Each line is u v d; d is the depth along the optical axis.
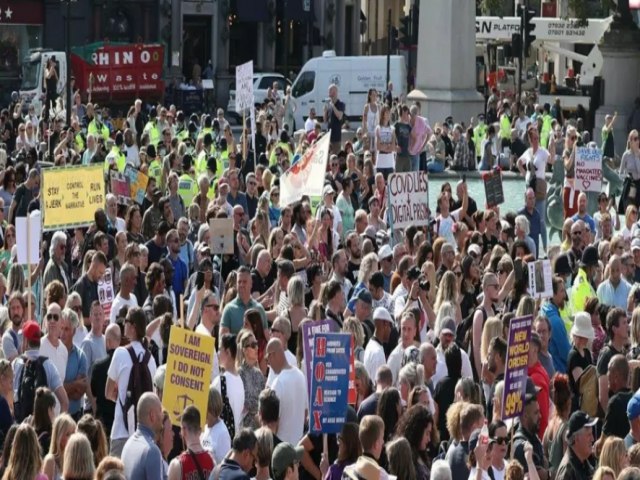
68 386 51.06
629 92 151.75
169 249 68.69
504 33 183.62
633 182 108.12
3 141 151.38
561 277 67.88
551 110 159.62
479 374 55.91
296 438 46.91
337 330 48.06
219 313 56.44
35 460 38.31
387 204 79.06
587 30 181.00
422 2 146.50
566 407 46.59
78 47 189.50
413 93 147.62
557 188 99.50
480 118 143.00
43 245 68.38
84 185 68.81
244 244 73.44
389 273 67.00
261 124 130.00
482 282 61.88
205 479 40.56
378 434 39.91
